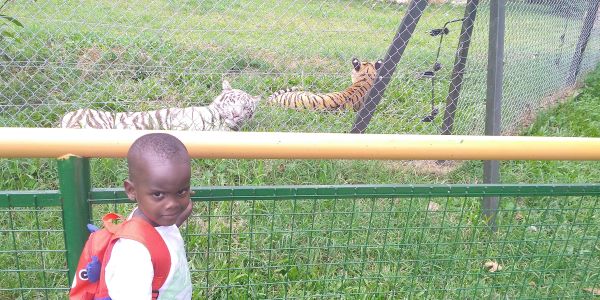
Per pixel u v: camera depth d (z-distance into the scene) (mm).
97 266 1853
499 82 4148
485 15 4516
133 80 5535
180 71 5664
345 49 6676
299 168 4586
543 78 6500
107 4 6246
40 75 5074
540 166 5031
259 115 5531
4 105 4648
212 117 5184
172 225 1882
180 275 1932
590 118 6324
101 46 5625
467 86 4934
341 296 3188
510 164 5035
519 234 3883
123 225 1842
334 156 2102
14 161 4250
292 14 6383
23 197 2018
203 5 6262
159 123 5031
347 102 5949
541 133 5820
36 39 5312
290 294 3225
